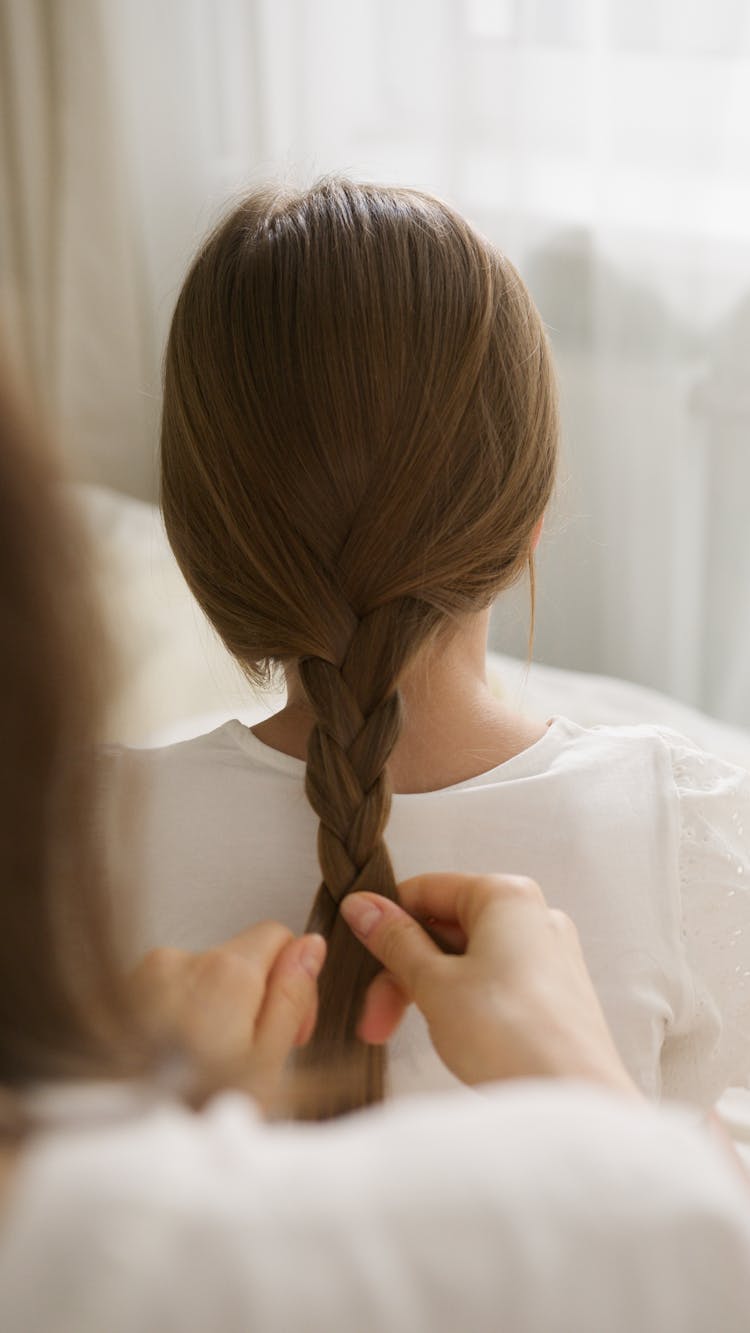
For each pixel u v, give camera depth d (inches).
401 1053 29.5
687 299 76.1
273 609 30.3
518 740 32.0
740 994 32.1
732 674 81.2
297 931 30.4
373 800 28.8
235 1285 11.5
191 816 30.7
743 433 77.0
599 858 30.5
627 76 73.8
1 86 94.8
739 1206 13.3
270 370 29.1
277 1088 17.2
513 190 79.2
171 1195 11.8
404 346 28.9
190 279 30.9
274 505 29.7
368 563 29.7
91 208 96.0
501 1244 12.2
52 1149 12.1
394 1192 12.3
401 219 29.9
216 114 91.4
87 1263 11.3
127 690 15.4
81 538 13.2
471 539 30.0
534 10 75.3
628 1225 12.6
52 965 12.9
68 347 99.0
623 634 83.3
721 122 72.7
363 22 83.0
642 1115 14.0
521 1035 20.7
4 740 12.3
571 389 80.7
